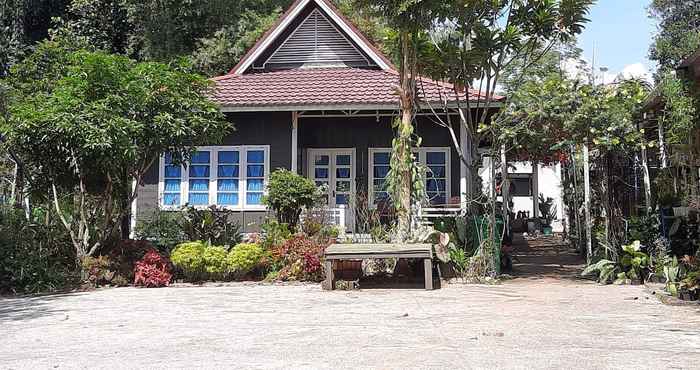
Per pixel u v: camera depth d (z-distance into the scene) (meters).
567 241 22.58
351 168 18.70
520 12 14.34
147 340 7.18
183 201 17.97
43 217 14.74
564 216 23.62
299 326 7.95
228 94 17.59
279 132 17.95
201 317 8.80
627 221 13.45
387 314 8.83
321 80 18.16
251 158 17.97
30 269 12.21
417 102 14.67
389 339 7.04
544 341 6.88
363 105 16.70
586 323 8.02
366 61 19.20
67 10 31.19
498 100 16.12
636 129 13.81
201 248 13.38
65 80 12.91
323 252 13.20
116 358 6.26
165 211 15.96
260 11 32.06
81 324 8.35
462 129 16.91
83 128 11.86
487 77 14.63
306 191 15.55
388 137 18.61
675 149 12.69
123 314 9.19
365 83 17.73
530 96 13.48
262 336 7.32
